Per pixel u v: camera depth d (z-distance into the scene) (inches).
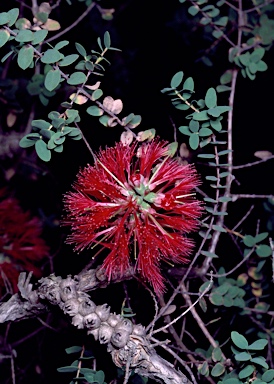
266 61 25.0
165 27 26.8
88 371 14.3
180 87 15.1
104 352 15.2
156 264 13.4
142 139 14.3
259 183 24.0
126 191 13.1
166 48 26.4
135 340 11.9
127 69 25.9
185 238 13.1
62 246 20.9
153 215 13.1
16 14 12.7
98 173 13.1
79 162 22.3
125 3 26.0
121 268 12.8
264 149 24.7
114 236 13.3
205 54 21.8
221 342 19.3
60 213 22.1
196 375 17.4
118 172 13.2
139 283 15.4
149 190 13.1
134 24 26.8
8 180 22.4
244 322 19.2
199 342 19.4
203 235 15.0
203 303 15.9
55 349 21.4
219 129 14.2
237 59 17.0
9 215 17.6
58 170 22.3
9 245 17.5
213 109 13.9
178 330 19.5
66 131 13.2
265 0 19.3
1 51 20.6
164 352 18.0
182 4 25.2
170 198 12.9
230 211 22.6
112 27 26.0
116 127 22.3
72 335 19.1
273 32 19.0
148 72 26.0
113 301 18.1
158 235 13.3
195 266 17.8
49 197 23.3
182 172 13.3
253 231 22.2
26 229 17.7
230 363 14.9
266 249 16.7
